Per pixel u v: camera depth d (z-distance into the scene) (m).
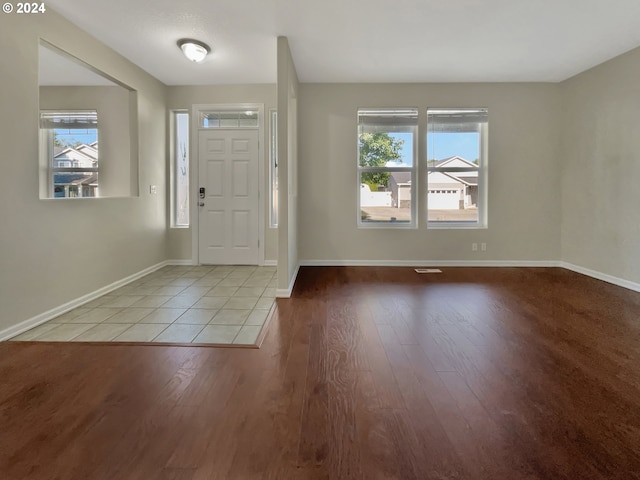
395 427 1.59
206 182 5.26
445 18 3.23
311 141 5.09
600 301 3.51
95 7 2.99
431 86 5.03
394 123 5.10
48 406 1.75
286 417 1.67
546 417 1.67
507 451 1.44
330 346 2.47
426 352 2.37
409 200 5.23
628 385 1.96
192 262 5.29
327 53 4.00
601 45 3.82
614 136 4.18
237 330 2.77
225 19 3.22
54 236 3.06
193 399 1.82
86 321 2.96
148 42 3.68
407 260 5.20
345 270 4.91
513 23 3.33
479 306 3.36
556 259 5.15
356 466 1.36
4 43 2.55
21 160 2.71
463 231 5.15
